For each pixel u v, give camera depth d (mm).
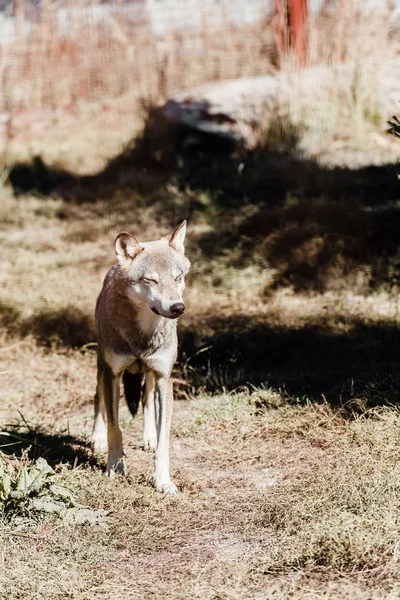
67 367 11930
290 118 22969
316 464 7754
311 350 11617
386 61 24750
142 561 6246
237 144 22828
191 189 21156
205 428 9195
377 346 11344
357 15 24891
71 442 9016
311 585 5582
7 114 31078
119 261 7527
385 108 23391
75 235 18953
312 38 24859
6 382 11453
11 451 8273
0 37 32781
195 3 31859
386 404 8844
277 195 19578
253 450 8516
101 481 7617
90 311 14367
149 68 30969
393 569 5641
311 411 9117
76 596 5652
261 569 5859
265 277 15367
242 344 12016
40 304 14609
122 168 23844
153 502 7207
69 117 30375
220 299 14750
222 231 17516
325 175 19578
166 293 7219
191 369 11086
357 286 14719
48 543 6441
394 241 15805
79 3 31906
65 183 24078
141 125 26531
